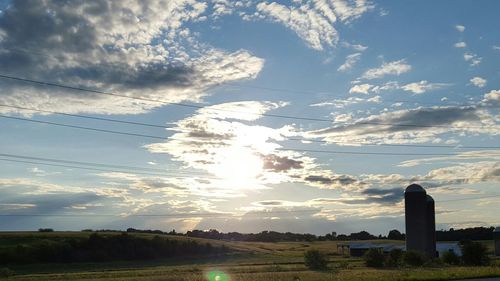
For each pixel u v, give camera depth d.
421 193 118.00
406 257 105.75
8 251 153.62
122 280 76.31
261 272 89.88
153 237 193.88
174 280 72.62
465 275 60.16
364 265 111.94
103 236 182.88
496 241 153.50
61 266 148.38
